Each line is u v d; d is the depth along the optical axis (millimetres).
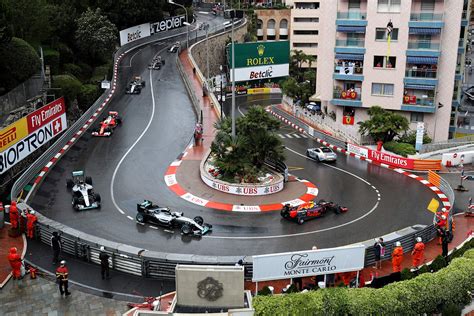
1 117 46406
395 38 61656
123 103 67562
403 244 30703
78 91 62469
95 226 34625
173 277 27547
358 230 35125
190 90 72250
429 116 62719
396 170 48594
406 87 62375
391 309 22562
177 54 94375
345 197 41312
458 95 64062
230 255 31031
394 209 39094
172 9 123875
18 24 64500
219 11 145625
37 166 42875
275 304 21734
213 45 110500
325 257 25562
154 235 33500
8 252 30016
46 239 31109
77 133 54406
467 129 77500
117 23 100438
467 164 50562
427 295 23297
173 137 54750
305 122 73125
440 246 31953
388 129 56875
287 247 32375
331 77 66625
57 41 75000
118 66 88500
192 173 44750
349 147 54219
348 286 26297
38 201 38438
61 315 24453
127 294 26234
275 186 41469
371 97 64125
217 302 21250
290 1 146000
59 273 25578
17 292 26234
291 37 127812
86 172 44531
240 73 97750
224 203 39031
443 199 41438
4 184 39594
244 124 43562
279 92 100000
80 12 91750
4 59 51375
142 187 41656
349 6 63531
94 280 27422
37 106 51125
